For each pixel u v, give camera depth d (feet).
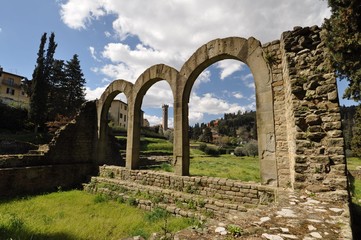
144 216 22.67
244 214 11.25
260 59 23.72
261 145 22.57
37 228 18.72
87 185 37.24
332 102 16.71
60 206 26.50
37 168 36.32
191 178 26.45
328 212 11.40
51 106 109.60
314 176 16.01
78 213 23.85
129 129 38.17
